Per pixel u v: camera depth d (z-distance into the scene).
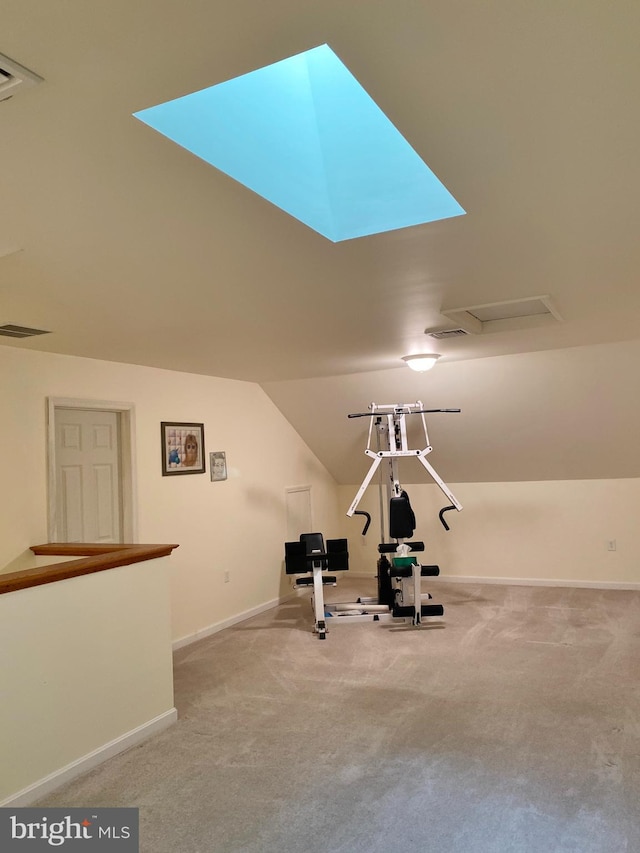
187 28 1.08
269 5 1.03
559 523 6.25
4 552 3.67
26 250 2.14
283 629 5.25
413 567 5.15
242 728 3.37
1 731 2.64
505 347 4.64
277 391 6.07
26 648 2.76
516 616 5.29
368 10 1.05
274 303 3.00
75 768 2.91
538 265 2.60
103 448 4.48
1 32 1.06
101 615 3.12
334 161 2.13
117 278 2.49
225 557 5.44
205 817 2.54
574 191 1.85
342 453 6.74
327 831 2.41
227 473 5.54
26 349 3.88
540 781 2.70
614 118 1.44
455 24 1.10
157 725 3.37
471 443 6.12
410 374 5.49
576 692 3.64
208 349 4.11
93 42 1.09
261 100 1.78
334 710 3.55
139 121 1.35
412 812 2.51
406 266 2.50
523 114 1.42
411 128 1.48
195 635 5.04
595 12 1.07
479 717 3.37
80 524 4.25
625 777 2.70
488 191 1.83
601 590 6.00
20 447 3.80
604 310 3.52
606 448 5.75
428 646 4.62
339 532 7.29
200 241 2.11
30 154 1.49
